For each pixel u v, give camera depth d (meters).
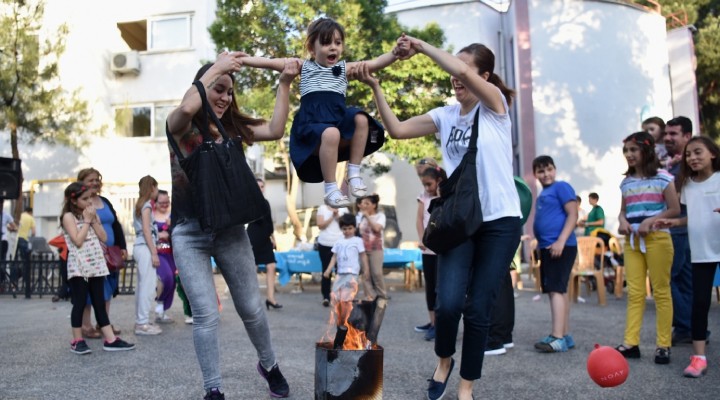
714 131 26.92
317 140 3.46
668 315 5.09
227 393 4.18
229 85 3.75
